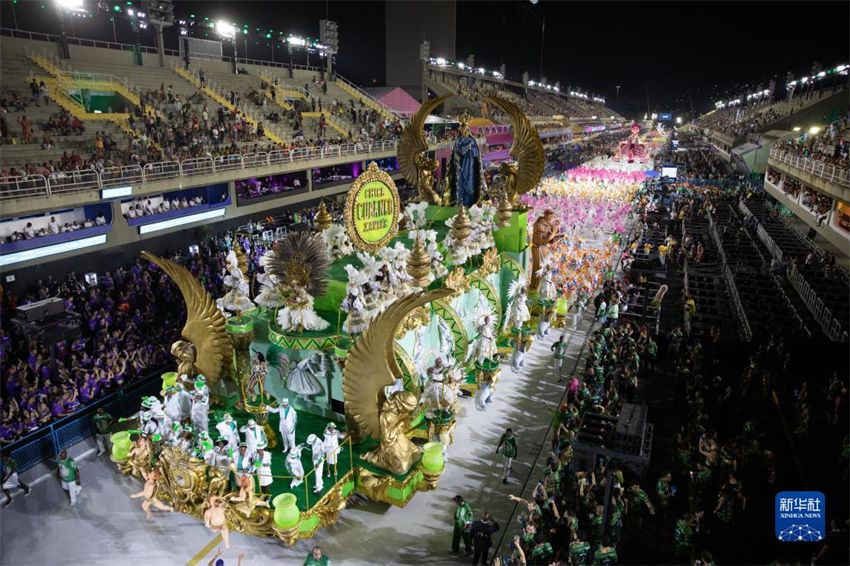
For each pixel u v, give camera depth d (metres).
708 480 16.12
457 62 103.94
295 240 16.59
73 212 32.53
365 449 16.17
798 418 20.31
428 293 14.69
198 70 51.91
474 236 24.27
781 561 13.48
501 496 16.86
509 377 24.28
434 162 28.42
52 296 26.52
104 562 14.27
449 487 17.23
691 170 87.75
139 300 28.06
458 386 19.42
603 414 16.31
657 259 42.31
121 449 16.25
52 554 14.49
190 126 41.91
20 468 17.45
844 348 23.36
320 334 16.70
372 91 75.56
